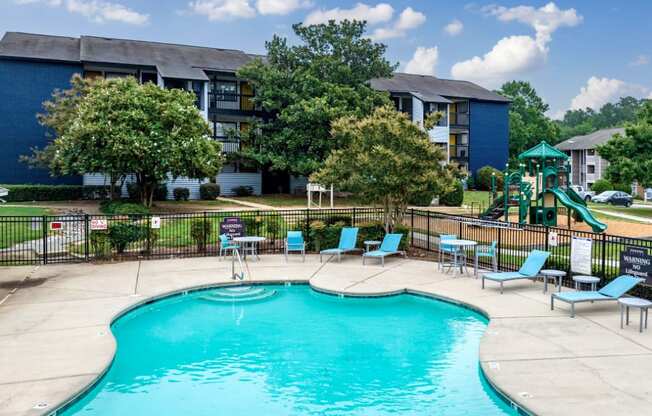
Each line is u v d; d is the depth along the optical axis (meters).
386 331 9.88
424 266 15.23
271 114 40.00
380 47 38.97
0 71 33.72
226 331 9.88
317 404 6.81
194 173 27.86
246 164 37.16
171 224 21.98
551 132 80.81
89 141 25.23
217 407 6.73
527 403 6.24
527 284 12.85
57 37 39.88
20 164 34.25
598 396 6.43
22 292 11.86
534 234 20.30
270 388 7.32
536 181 22.75
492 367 7.43
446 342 9.24
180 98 27.88
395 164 16.19
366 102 35.69
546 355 7.89
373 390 7.23
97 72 37.09
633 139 32.97
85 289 12.14
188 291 12.45
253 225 17.62
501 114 52.25
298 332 9.82
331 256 16.86
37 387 6.78
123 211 24.92
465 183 49.41
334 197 37.97
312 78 35.16
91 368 7.44
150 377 7.72
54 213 24.95
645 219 28.91
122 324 10.29
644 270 10.35
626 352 8.00
